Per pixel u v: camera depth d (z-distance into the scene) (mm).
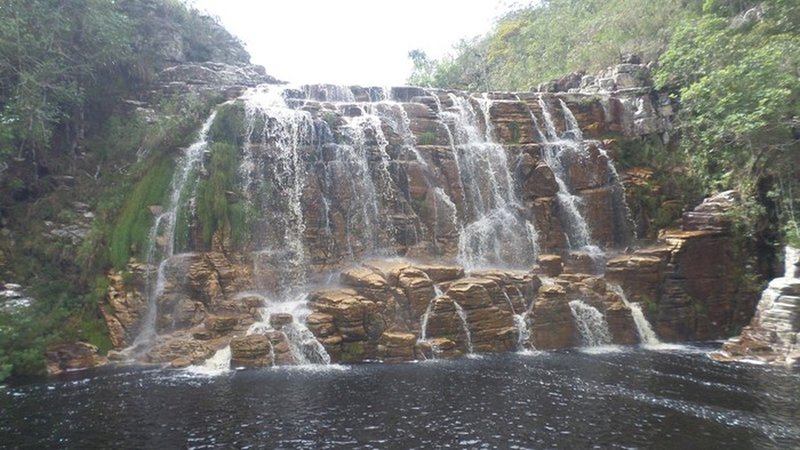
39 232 21031
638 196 26844
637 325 21266
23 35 22328
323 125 24891
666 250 22672
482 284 19906
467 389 14438
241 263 21094
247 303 19328
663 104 29547
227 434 11391
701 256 22656
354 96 29781
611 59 34438
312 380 15430
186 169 22344
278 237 22391
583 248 25594
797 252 18922
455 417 12258
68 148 24969
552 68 42719
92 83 26391
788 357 17047
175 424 12000
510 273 21406
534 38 49312
